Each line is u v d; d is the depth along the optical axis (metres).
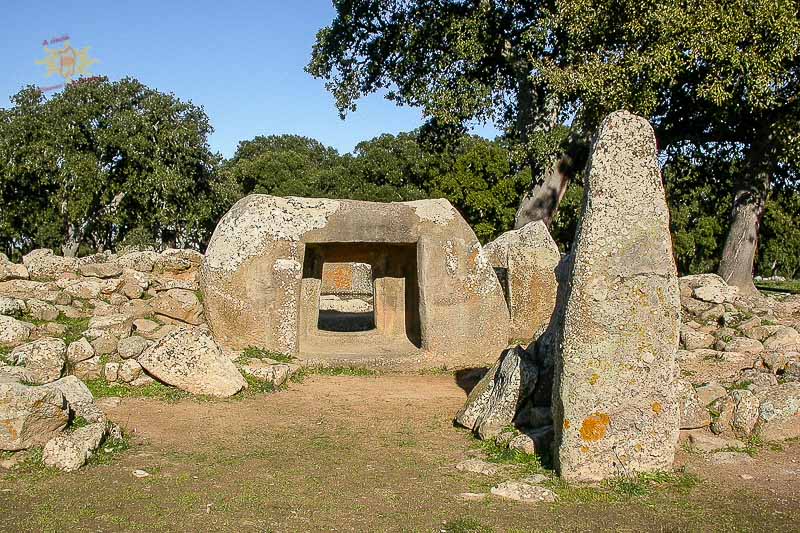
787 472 6.75
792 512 5.80
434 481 6.56
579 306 6.36
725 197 24.09
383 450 7.57
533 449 7.14
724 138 19.66
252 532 5.36
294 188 40.31
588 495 6.07
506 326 12.67
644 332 6.36
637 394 6.35
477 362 12.46
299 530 5.41
